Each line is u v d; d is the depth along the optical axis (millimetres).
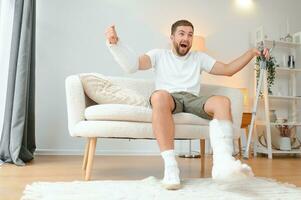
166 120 1367
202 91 2088
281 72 3975
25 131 2373
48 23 3125
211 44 3721
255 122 3451
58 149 3047
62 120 3084
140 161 2574
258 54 1761
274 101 3916
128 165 2289
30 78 2639
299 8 4180
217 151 1250
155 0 3527
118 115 1537
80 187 1287
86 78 1736
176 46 1823
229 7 3842
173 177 1292
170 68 1811
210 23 3736
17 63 2326
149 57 1811
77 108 1627
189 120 1632
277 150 3420
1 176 1646
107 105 1555
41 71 3068
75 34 3205
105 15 3330
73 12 3217
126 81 2188
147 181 1454
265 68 3469
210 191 1266
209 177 1759
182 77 1796
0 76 2455
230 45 3793
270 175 1889
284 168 2287
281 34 4051
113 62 3289
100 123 1527
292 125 3689
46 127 3037
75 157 2732
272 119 3631
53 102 3076
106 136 1542
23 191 1245
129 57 1629
